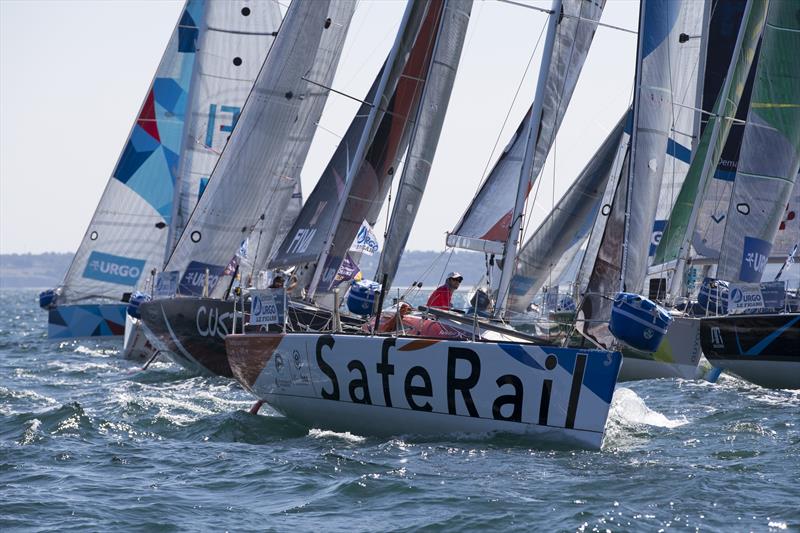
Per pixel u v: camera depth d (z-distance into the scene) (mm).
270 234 80438
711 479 38406
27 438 47594
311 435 48250
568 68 59156
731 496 36125
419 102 63000
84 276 106688
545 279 99875
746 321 65500
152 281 89812
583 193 98875
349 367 46750
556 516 33875
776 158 72312
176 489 38312
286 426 50062
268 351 50500
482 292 56750
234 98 92688
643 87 60375
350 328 56250
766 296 65188
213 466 41969
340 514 34812
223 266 74312
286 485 38594
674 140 86688
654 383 70875
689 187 77062
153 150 106688
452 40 61094
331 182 64562
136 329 89062
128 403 57250
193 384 70062
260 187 74125
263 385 51406
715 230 88812
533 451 42781
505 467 40250
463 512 34469
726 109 73062
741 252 72312
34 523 33812
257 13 92438
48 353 100438
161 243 107188
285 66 73250
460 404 43938
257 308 51469
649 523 33188
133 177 106312
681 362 71625
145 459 43469
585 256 94250
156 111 106875
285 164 79875
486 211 55969
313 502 36219
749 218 72250
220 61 92312
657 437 47656
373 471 40219
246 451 44719
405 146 63219
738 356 66500
